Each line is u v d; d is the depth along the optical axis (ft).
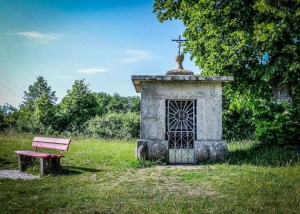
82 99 81.71
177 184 21.91
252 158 31.12
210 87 31.07
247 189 20.20
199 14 39.52
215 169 26.27
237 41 36.17
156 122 30.81
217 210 16.60
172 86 31.07
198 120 30.86
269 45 33.04
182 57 35.27
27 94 178.50
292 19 32.76
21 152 27.94
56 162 26.68
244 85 39.91
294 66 32.09
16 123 76.95
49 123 75.56
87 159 32.09
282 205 17.22
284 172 24.84
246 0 36.06
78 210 16.76
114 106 117.91
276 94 37.88
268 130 33.58
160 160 29.94
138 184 21.97
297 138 33.06
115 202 17.97
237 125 59.67
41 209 16.79
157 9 50.42
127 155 33.86
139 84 33.68
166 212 16.34
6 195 19.27
